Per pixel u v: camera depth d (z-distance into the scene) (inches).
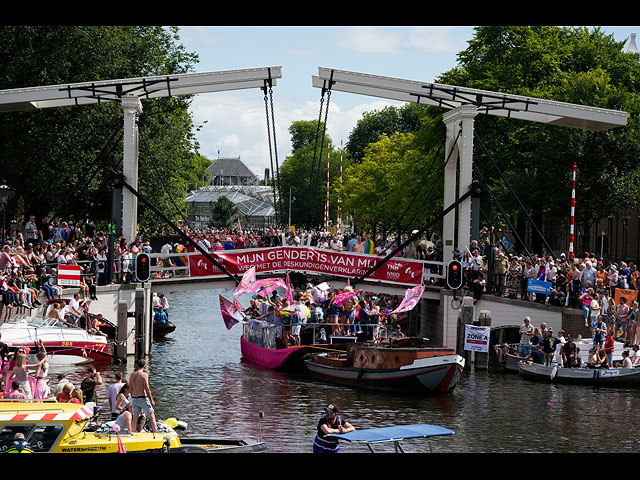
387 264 1536.7
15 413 698.2
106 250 1509.6
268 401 1167.0
